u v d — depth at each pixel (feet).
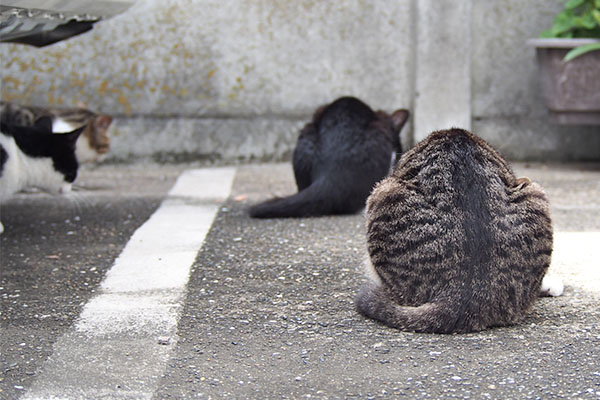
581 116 22.40
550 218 10.76
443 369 9.49
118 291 12.51
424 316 10.51
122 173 23.32
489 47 24.31
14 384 9.21
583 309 11.50
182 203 19.16
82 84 23.59
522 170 23.32
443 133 11.21
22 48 23.15
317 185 17.65
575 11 23.09
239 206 18.76
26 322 11.18
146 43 23.56
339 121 18.34
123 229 16.65
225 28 23.75
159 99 23.98
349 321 11.11
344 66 24.29
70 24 15.67
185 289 12.58
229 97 24.21
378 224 10.80
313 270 13.48
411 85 24.49
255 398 8.85
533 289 10.71
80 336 10.64
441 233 10.44
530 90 24.52
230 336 10.64
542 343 10.23
